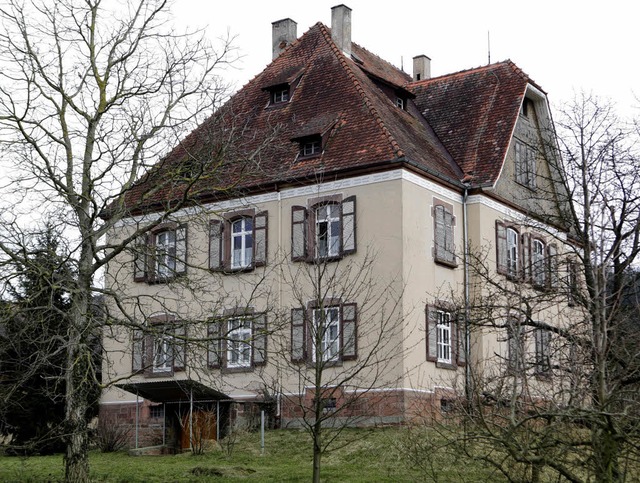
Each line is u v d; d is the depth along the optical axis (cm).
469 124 3306
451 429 1427
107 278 2791
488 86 3400
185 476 2102
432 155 3098
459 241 3023
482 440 1313
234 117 2058
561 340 1523
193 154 1939
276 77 3381
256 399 2875
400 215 2755
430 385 2758
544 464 1149
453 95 3462
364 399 2409
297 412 2786
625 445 1215
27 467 2327
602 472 1150
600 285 1260
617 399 1133
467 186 3053
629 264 1540
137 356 3164
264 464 2258
